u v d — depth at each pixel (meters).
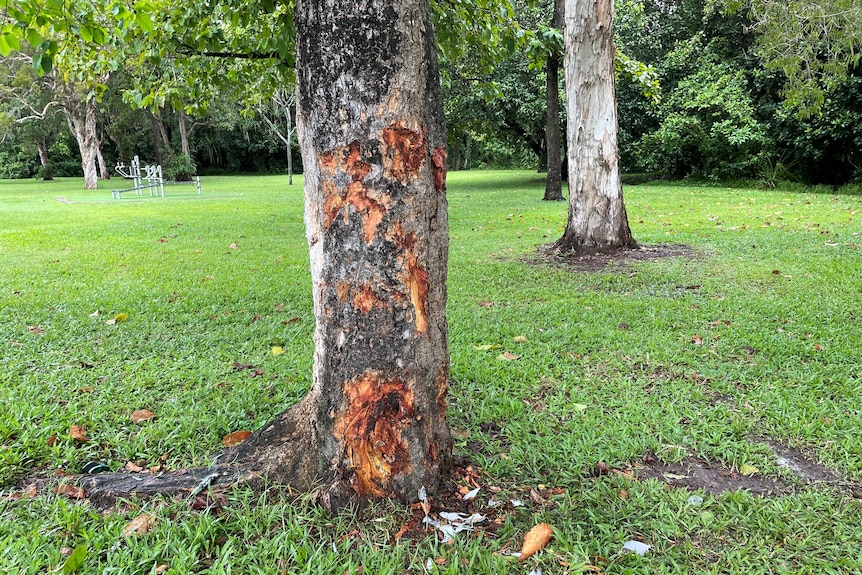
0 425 2.98
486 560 2.01
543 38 7.42
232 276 6.78
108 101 28.61
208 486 2.40
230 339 4.57
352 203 2.12
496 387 3.59
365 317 2.17
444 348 2.39
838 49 13.43
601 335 4.49
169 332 4.75
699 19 18.78
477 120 18.94
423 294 2.23
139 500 2.36
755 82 17.34
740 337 4.30
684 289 5.86
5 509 2.35
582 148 7.73
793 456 2.77
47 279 6.64
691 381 3.61
